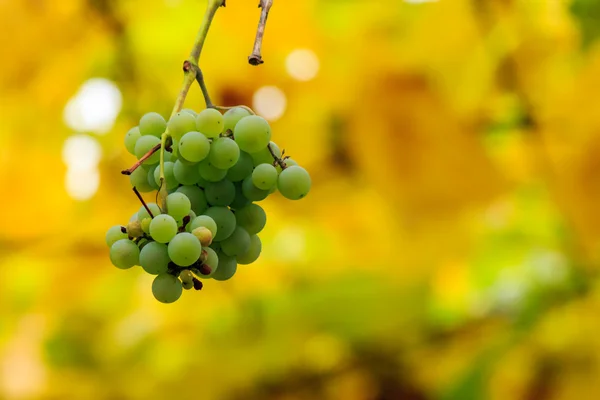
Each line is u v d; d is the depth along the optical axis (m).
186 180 0.93
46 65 1.48
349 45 1.49
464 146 1.48
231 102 1.53
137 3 1.45
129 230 0.92
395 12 1.46
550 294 1.53
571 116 1.43
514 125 1.48
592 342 1.46
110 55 1.50
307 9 1.46
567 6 1.36
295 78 1.52
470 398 1.49
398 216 1.51
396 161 1.49
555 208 1.49
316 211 1.57
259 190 0.94
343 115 1.50
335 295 1.57
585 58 1.39
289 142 1.52
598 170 1.44
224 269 0.95
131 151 0.96
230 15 1.47
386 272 1.56
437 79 1.47
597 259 1.49
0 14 1.44
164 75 1.51
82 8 1.45
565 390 1.45
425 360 1.55
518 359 1.49
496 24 1.44
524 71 1.44
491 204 1.50
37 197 1.54
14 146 1.52
